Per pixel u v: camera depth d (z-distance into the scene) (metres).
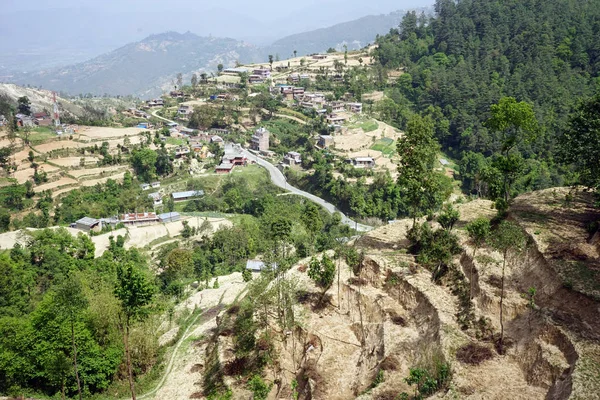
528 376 36.06
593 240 47.06
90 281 82.31
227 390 49.56
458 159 174.00
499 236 43.75
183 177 175.62
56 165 163.38
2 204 138.25
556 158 56.38
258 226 130.62
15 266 86.88
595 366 32.50
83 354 55.25
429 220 65.38
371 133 193.50
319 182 161.75
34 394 55.44
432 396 35.56
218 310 77.00
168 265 106.31
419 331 45.50
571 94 167.62
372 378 42.34
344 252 61.28
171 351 63.28
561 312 38.62
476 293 45.12
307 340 50.34
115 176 165.88
